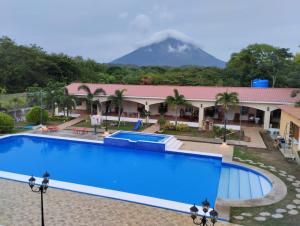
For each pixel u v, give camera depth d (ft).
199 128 97.14
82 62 245.86
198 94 104.63
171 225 34.63
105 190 44.75
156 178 55.98
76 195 42.75
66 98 107.14
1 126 85.56
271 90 106.42
